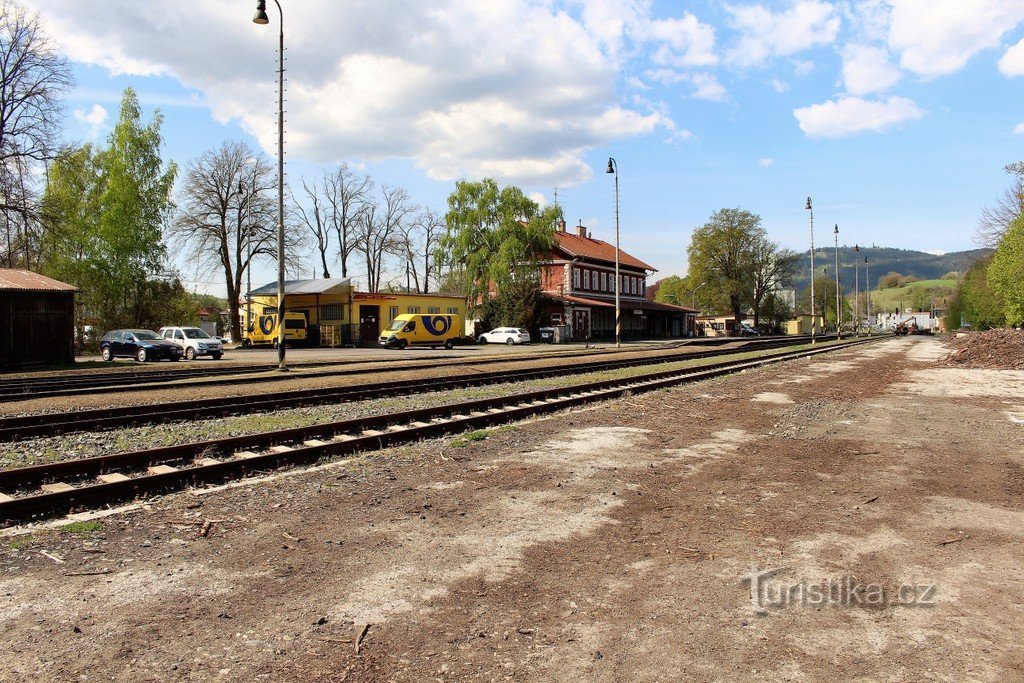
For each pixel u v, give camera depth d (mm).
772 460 8750
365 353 40219
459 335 51188
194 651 3709
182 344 34719
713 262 89312
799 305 142375
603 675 3469
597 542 5547
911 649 3725
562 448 9648
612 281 78688
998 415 12992
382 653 3693
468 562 5098
